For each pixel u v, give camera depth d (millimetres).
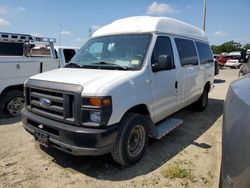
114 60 4344
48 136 3643
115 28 4926
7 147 4688
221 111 7551
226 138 2107
